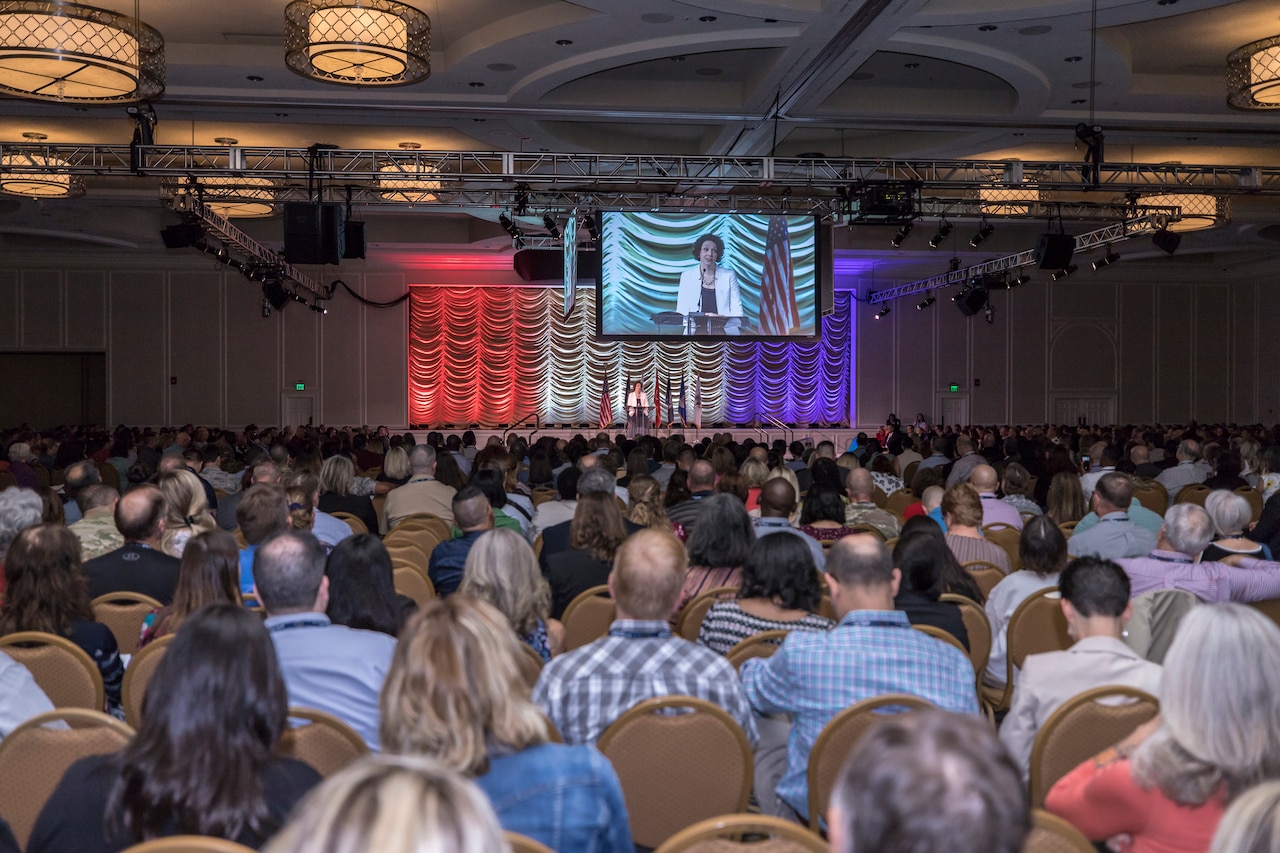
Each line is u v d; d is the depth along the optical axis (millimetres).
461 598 2119
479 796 1099
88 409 24219
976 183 12352
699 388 24609
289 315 23406
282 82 11555
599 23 10016
